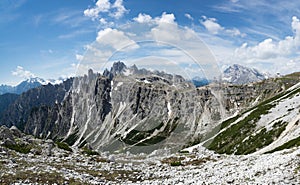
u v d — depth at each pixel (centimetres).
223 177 2227
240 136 15800
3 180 1842
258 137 14112
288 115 14450
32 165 2370
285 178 1895
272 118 16100
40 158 2802
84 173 2359
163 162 3002
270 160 2566
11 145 3039
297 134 9931
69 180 2041
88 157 3023
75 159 2894
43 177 2014
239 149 14175
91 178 2225
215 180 2133
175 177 2409
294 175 1922
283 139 10681
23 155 2811
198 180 2194
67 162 2741
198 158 3262
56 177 2055
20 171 2095
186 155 3378
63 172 2244
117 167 2653
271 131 13775
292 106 16662
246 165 2619
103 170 2541
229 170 2478
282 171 2070
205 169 2678
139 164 2819
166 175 2489
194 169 2730
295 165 2152
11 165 2245
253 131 15712
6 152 2741
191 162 3078
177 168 2791
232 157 3369
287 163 2266
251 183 1894
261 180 1922
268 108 17538
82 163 2758
